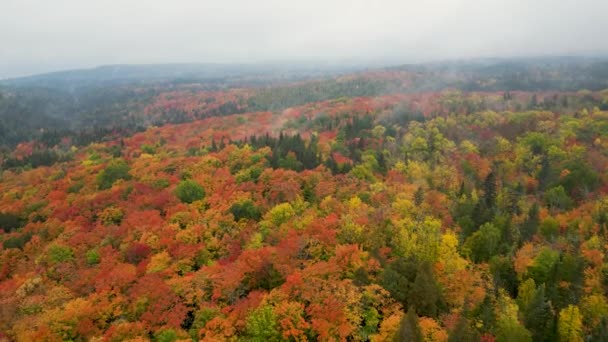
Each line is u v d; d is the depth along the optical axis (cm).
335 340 4872
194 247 7456
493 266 7119
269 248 6688
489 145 15638
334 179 10269
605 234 8181
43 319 5631
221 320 5122
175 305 5769
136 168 13512
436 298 5669
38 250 8781
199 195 10094
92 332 5519
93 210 10306
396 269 5991
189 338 5028
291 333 4878
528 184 12438
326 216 8056
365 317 5272
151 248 7712
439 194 10100
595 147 14450
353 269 6000
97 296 6119
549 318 5628
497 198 10662
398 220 7525
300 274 5719
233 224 8438
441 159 13762
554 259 7006
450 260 6744
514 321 5522
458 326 4759
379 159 13338
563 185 11512
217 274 6219
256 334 4962
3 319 5878
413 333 4609
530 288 6444
